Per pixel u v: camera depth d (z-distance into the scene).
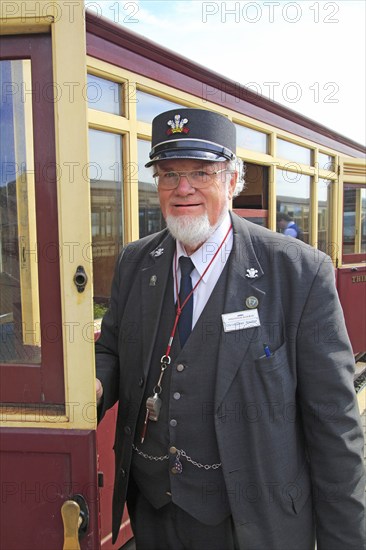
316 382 1.19
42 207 1.01
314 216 3.68
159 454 1.28
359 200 4.38
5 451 1.05
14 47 0.99
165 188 1.27
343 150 4.31
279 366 1.17
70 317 1.02
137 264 1.49
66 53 0.96
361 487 1.22
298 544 1.22
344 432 1.19
